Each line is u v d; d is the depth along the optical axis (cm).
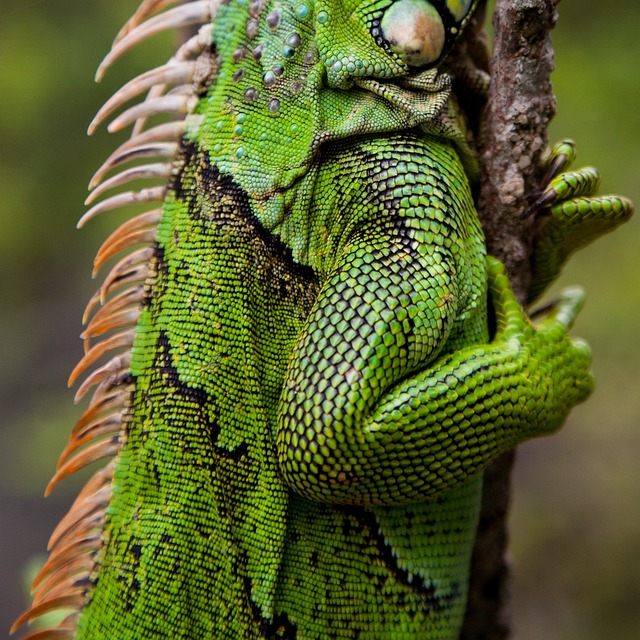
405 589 522
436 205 480
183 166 528
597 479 1219
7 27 1588
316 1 486
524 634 1153
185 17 536
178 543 505
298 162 494
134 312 547
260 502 507
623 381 1170
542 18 493
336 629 520
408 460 474
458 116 530
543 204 521
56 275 1695
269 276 507
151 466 515
